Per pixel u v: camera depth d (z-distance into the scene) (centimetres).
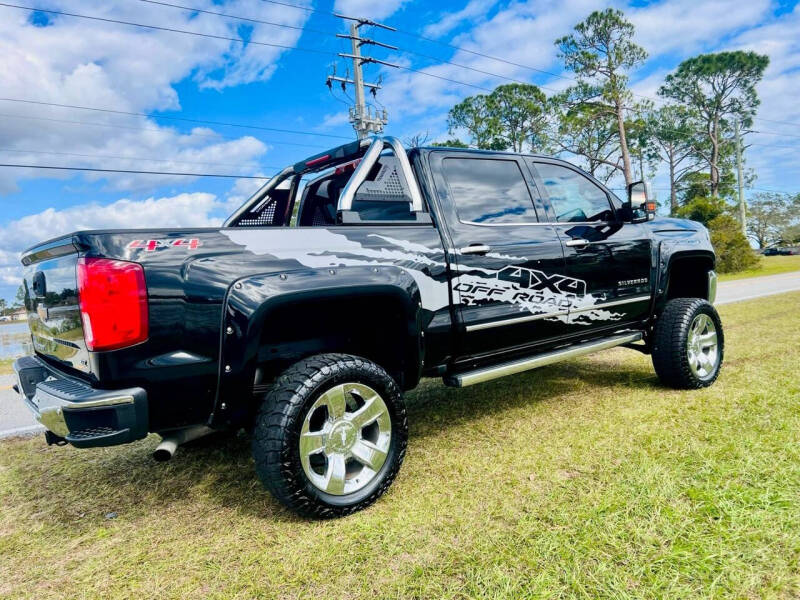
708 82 3831
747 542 178
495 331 295
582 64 3005
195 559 197
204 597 172
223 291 203
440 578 171
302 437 211
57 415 194
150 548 208
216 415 213
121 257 188
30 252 244
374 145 281
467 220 294
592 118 3117
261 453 209
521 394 404
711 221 2684
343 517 221
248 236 216
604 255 352
